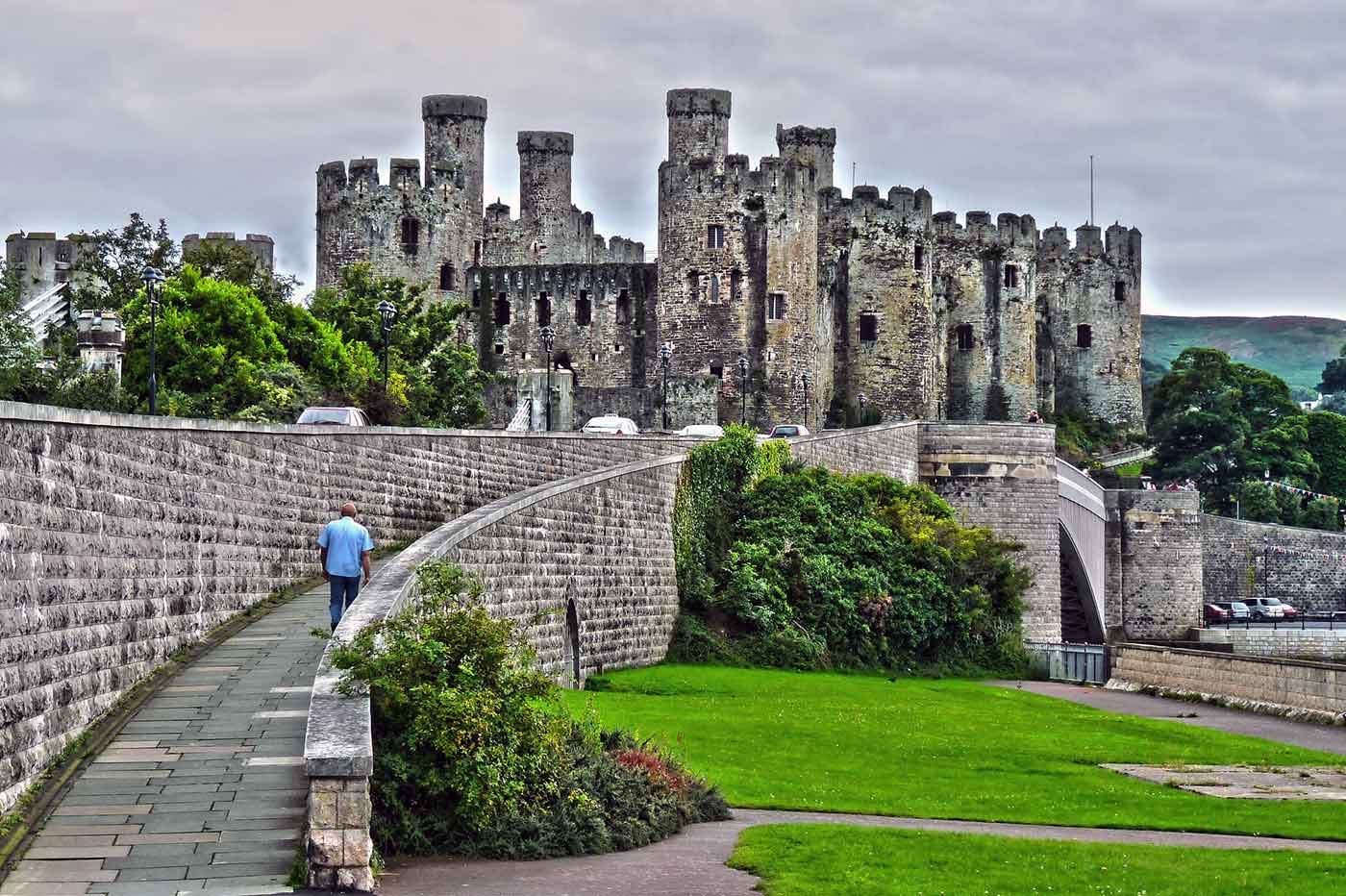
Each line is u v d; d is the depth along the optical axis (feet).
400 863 80.38
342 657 82.79
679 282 453.99
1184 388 526.57
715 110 460.96
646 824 89.25
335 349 297.33
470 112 482.28
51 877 70.38
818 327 462.60
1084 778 123.24
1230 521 434.30
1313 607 437.58
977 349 507.30
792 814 100.42
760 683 177.78
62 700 83.25
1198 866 86.99
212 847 74.08
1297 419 524.93
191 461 110.83
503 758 84.12
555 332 480.23
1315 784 123.54
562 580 151.94
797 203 451.53
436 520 168.76
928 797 110.32
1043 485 307.99
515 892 74.90
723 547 214.28
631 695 154.61
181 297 267.80
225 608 116.98
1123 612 385.09
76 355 226.38
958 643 229.25
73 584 86.02
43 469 82.64
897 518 239.50
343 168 463.83
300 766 83.35
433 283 469.98
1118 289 540.11
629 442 224.74
